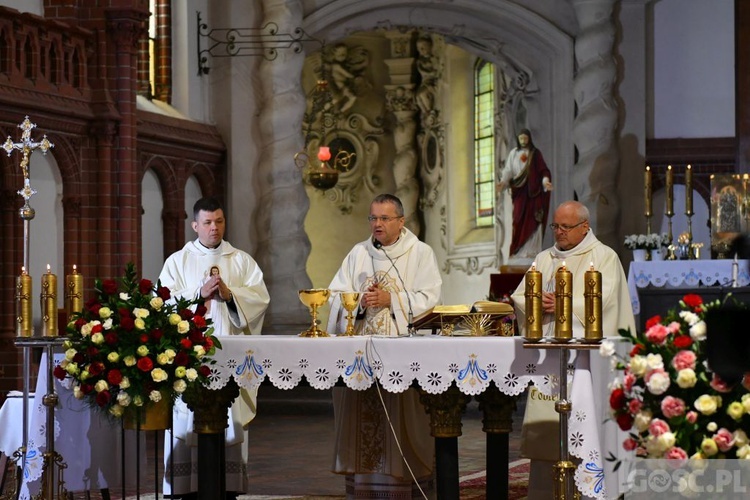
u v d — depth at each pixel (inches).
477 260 1142.3
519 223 983.6
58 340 346.0
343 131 1199.6
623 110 961.5
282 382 332.8
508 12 945.5
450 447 331.6
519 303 366.3
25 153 380.8
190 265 424.2
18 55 665.6
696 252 768.9
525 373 314.0
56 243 703.7
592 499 302.4
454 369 318.3
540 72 978.7
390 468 379.6
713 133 971.9
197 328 333.7
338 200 1197.7
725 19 971.9
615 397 257.4
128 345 331.9
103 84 724.0
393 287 383.2
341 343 327.9
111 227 724.7
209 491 349.4
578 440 304.2
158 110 836.6
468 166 1183.6
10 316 656.4
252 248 899.4
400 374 322.0
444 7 944.3
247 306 406.0
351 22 936.9
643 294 693.9
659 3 975.0
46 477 346.6
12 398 398.9
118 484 394.0
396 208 390.6
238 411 410.6
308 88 1174.3
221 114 901.8
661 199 971.3
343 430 387.5
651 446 247.0
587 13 934.4
